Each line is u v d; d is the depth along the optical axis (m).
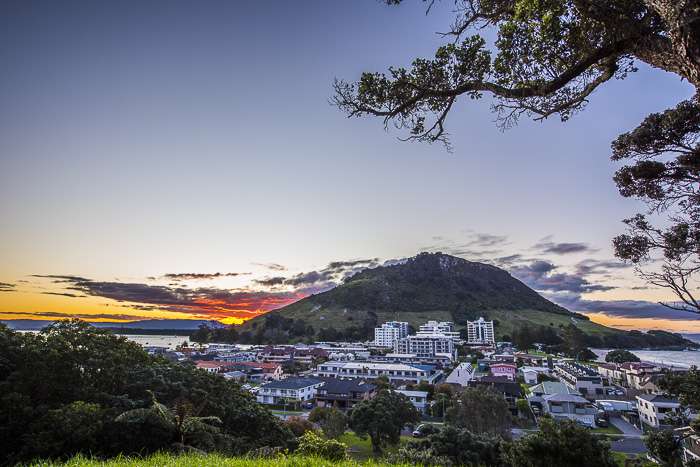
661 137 8.40
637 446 40.41
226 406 25.67
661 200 8.95
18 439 17.78
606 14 5.93
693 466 16.73
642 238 8.97
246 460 7.98
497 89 7.70
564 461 19.14
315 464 7.89
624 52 6.37
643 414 52.59
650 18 5.77
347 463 8.85
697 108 7.84
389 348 145.88
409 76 8.37
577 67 6.66
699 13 4.50
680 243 8.41
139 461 7.96
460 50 7.92
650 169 8.63
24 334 22.05
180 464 7.53
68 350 21.80
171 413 17.45
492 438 31.22
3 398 17.91
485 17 7.91
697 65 4.65
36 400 19.88
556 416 51.97
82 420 17.61
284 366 104.94
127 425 17.52
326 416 45.81
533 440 19.89
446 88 8.27
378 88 8.38
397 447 39.00
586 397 69.62
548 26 6.94
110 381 22.73
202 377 27.08
